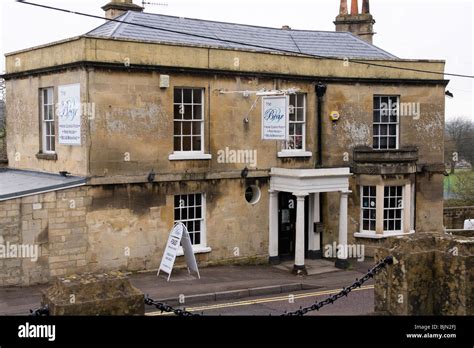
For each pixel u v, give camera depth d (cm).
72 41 1731
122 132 1753
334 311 1301
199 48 1883
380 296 728
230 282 1708
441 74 2330
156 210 1828
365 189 2222
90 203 1706
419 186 2333
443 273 692
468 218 3159
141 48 1773
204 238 1938
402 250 698
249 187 2036
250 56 1989
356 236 2217
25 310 1341
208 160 1925
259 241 2047
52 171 1903
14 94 2128
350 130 2205
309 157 2136
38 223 1627
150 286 1623
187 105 1902
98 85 1705
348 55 2389
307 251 2172
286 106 1789
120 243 1762
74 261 1686
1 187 1764
